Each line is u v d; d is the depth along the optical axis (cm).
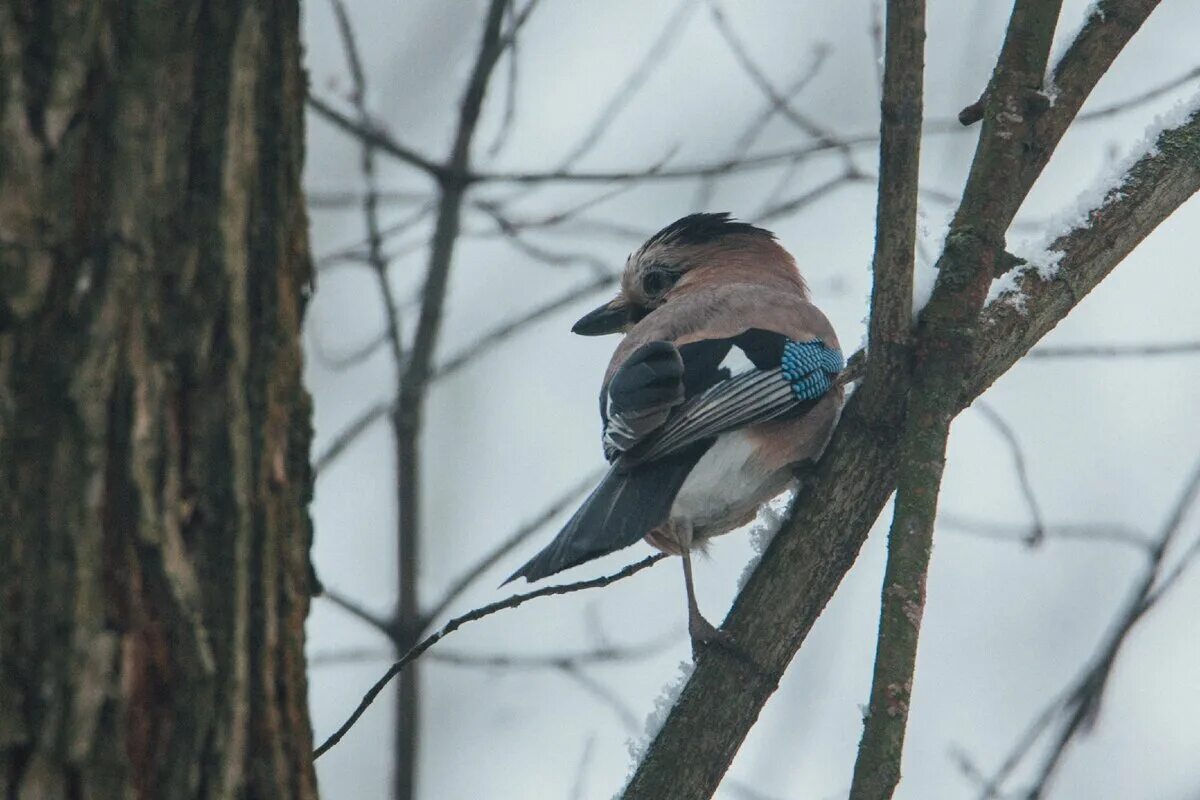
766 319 832
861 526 620
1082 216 645
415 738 968
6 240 318
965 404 616
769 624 612
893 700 506
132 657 324
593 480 1006
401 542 990
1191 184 654
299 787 355
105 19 332
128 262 329
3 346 319
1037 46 592
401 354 1010
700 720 602
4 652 312
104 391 325
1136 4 620
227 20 347
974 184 594
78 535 319
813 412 815
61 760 313
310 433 375
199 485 340
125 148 332
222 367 345
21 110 321
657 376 767
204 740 332
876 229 572
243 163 349
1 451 316
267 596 352
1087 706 750
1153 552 767
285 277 363
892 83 545
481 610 572
